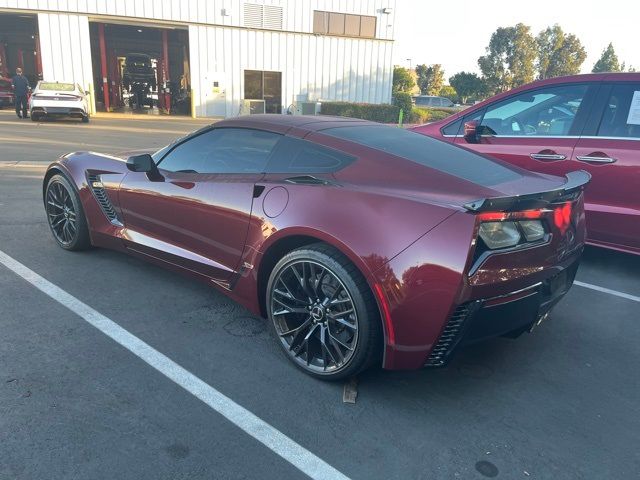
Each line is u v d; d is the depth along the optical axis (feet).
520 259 8.90
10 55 108.27
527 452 8.22
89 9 75.97
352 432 8.45
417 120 98.17
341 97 92.53
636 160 14.69
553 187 10.16
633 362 11.23
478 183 9.41
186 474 7.32
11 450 7.52
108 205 14.24
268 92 88.02
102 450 7.66
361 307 8.92
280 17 85.35
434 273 8.33
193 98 83.71
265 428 8.40
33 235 17.11
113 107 97.86
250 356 10.52
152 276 14.20
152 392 9.12
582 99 16.08
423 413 9.05
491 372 10.55
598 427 8.96
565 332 12.50
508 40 223.30
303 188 10.02
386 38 92.94
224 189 11.30
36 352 10.12
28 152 35.63
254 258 10.64
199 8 80.94
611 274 16.67
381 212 8.94
